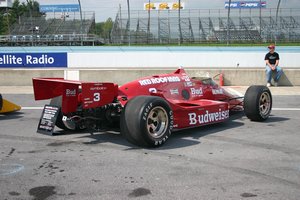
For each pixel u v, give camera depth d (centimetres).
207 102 718
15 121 806
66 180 432
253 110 768
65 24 4191
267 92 789
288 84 1505
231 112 892
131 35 3831
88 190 402
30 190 402
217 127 733
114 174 453
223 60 2522
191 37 3847
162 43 3719
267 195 389
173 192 396
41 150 563
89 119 603
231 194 392
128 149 566
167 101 603
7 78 1525
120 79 1516
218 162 502
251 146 589
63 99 574
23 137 651
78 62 2478
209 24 4041
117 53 2550
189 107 649
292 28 3850
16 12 5084
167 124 584
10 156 531
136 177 442
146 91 656
